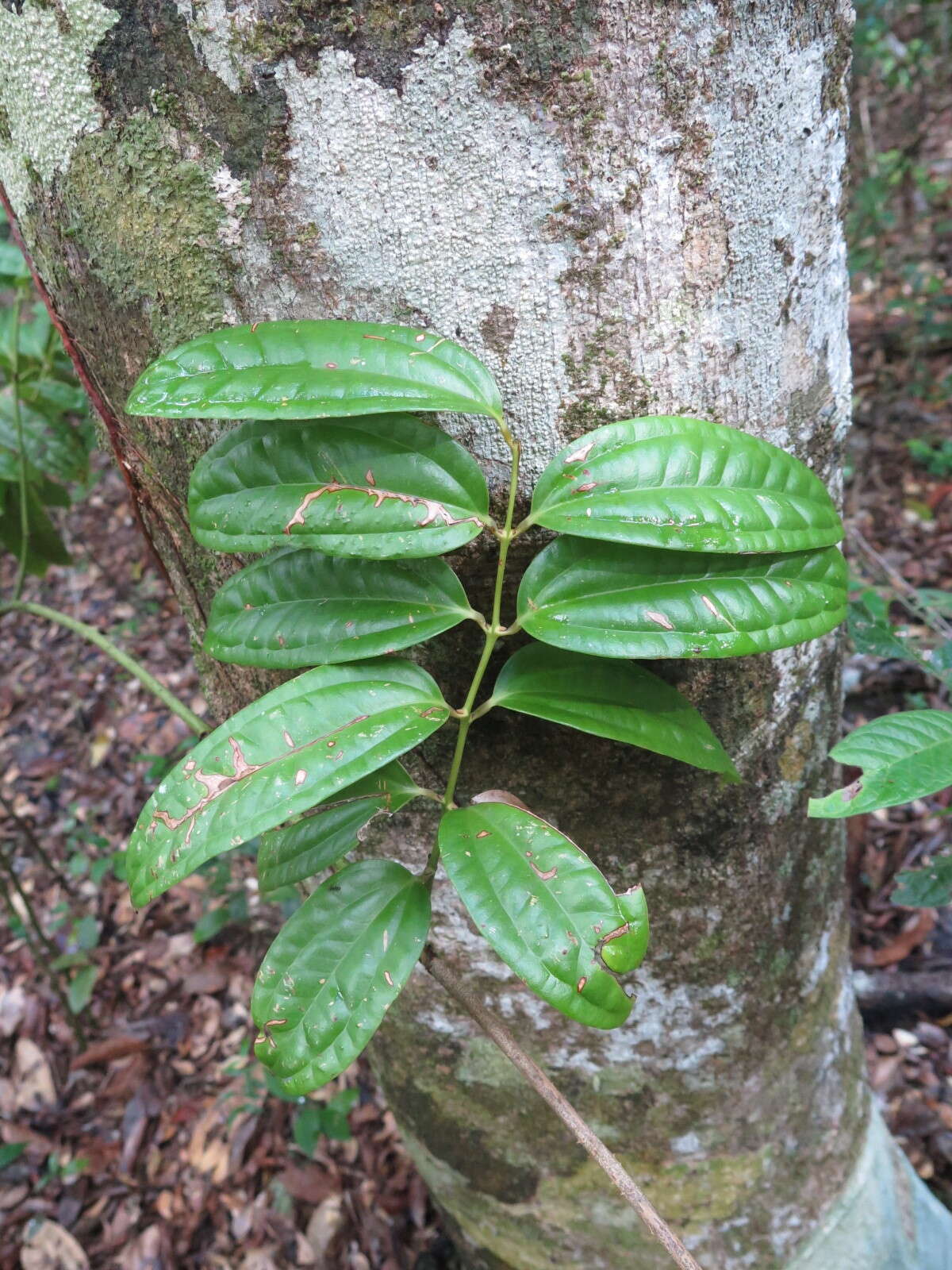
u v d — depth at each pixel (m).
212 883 1.10
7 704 1.59
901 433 1.69
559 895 0.35
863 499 1.58
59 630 1.71
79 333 0.44
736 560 0.37
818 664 0.50
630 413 0.39
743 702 0.47
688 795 0.48
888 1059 0.98
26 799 1.43
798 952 0.58
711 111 0.35
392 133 0.34
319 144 0.35
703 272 0.38
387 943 0.39
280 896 1.08
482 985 0.55
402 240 0.36
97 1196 0.96
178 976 1.15
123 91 0.36
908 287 1.94
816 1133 0.64
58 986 1.05
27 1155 1.01
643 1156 0.60
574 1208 0.63
